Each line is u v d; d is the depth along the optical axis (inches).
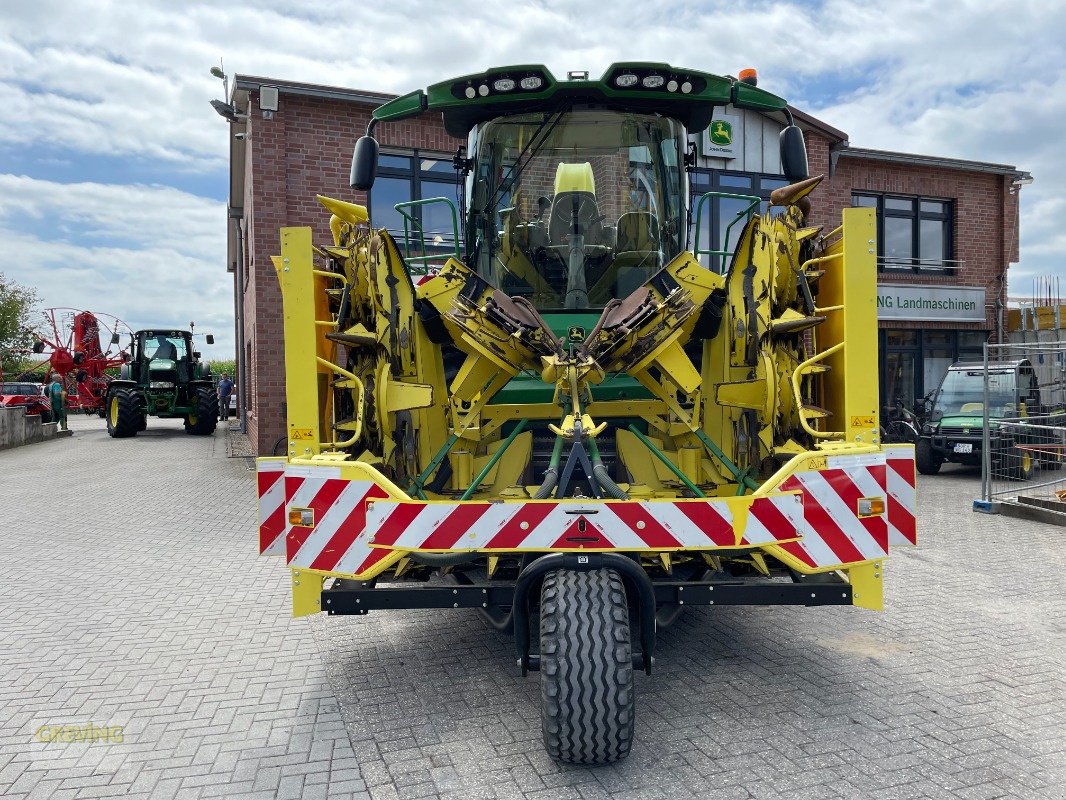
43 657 175.2
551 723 115.6
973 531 305.7
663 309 158.2
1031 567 246.8
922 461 486.0
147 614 206.5
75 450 682.2
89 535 311.4
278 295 452.1
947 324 618.5
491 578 142.4
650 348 158.7
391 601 133.0
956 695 148.0
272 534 157.4
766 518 123.6
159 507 376.2
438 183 475.5
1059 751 126.0
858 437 140.4
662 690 151.6
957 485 439.8
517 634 124.0
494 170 200.1
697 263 164.4
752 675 158.9
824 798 112.3
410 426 171.6
